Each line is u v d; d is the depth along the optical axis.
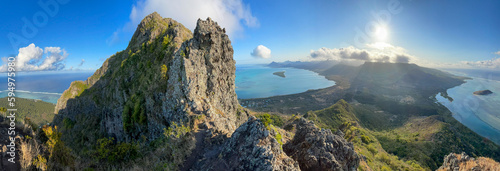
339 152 29.25
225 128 40.28
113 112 78.19
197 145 29.17
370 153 102.00
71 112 110.44
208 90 55.62
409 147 150.62
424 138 169.38
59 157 19.05
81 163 22.30
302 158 28.70
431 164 130.88
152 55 79.12
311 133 31.73
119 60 120.75
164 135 34.50
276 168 19.64
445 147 151.12
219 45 61.75
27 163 15.27
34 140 17.64
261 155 20.47
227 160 22.80
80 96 113.56
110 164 24.77
